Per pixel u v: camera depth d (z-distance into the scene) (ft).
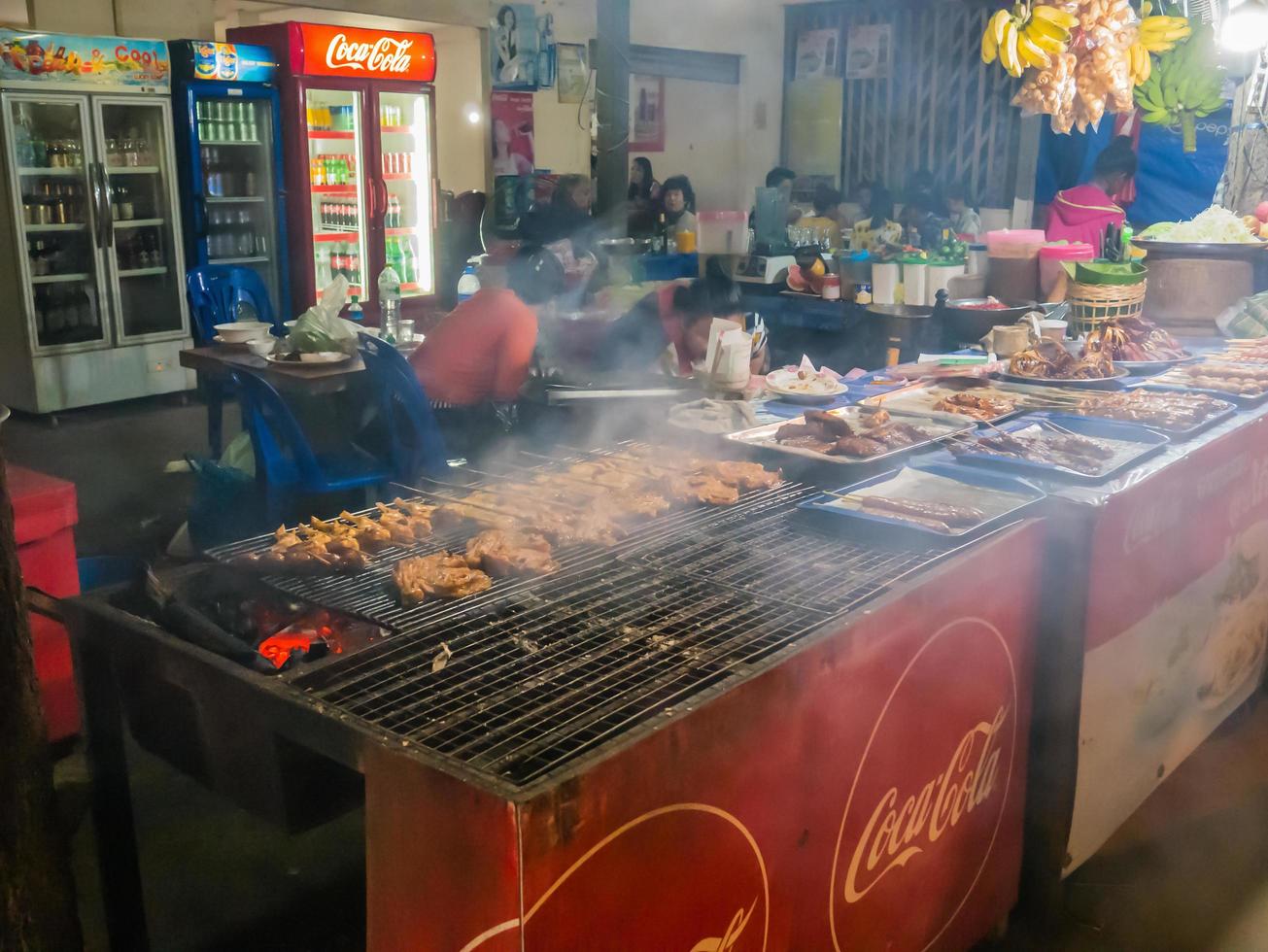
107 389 23.45
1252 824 10.14
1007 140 32.30
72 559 10.24
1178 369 11.96
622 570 6.63
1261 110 15.35
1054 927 8.50
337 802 5.40
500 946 4.13
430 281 28.58
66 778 9.80
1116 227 13.92
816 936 5.94
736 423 9.69
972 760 7.21
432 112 27.63
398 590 6.07
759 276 21.45
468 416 14.34
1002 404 10.16
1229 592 10.40
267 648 5.50
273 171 25.27
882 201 31.30
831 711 5.65
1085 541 7.50
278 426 12.86
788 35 36.68
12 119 21.12
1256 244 13.73
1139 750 9.18
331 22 30.73
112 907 6.44
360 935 7.66
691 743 4.69
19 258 21.70
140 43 22.63
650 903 4.63
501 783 4.08
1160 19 12.97
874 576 6.46
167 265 24.34
